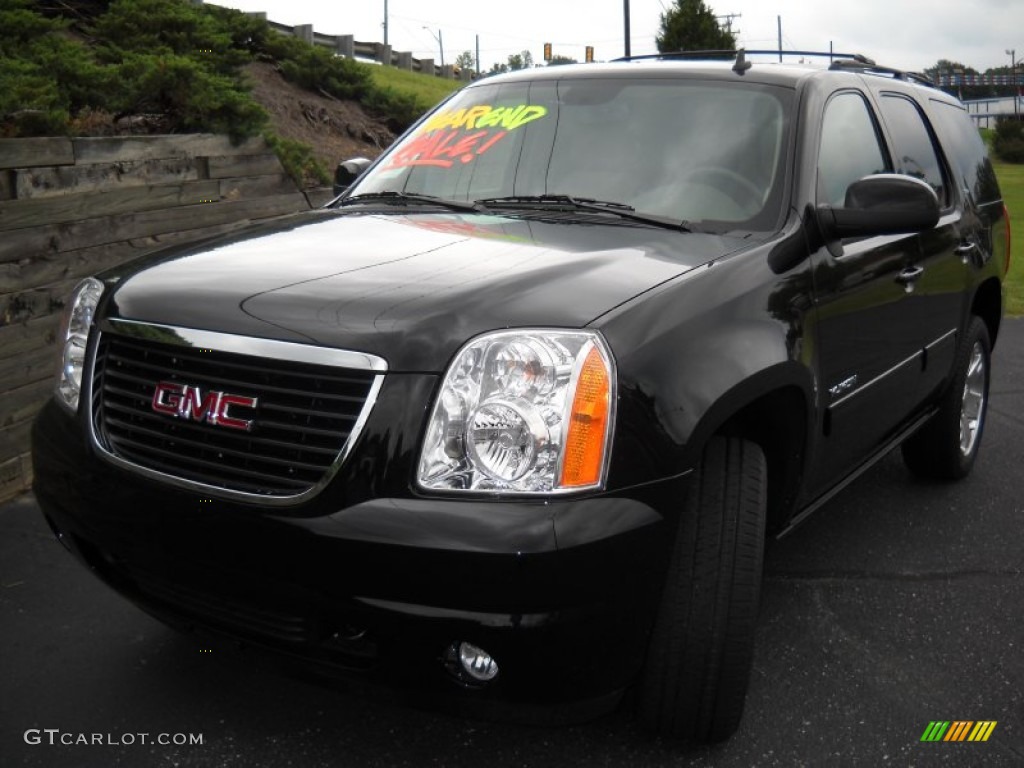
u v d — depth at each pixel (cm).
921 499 463
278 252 277
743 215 308
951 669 314
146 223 514
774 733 277
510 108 368
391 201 348
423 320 227
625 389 227
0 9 696
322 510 219
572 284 245
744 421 281
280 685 293
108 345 258
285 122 1073
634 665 239
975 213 469
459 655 226
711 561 248
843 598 360
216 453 234
